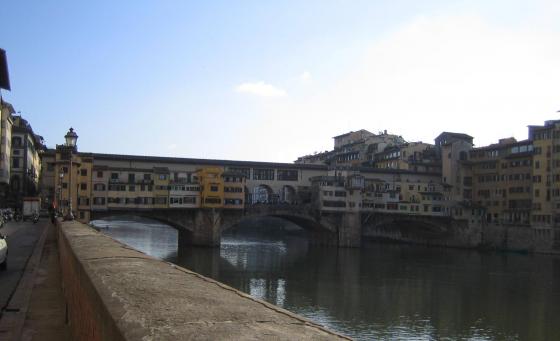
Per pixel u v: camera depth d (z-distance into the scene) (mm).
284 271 90062
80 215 111750
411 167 160000
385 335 52031
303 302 65438
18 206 101250
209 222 123500
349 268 96250
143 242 130875
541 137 127250
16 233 49281
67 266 15516
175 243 130750
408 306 64938
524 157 134000
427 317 59656
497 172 142250
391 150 171375
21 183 115250
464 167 150125
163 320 5395
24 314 14836
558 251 122125
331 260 107875
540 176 127062
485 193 146000
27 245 37656
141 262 10945
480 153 148875
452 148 151375
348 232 139375
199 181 125938
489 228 141875
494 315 61156
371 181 149375
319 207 137750
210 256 105750
